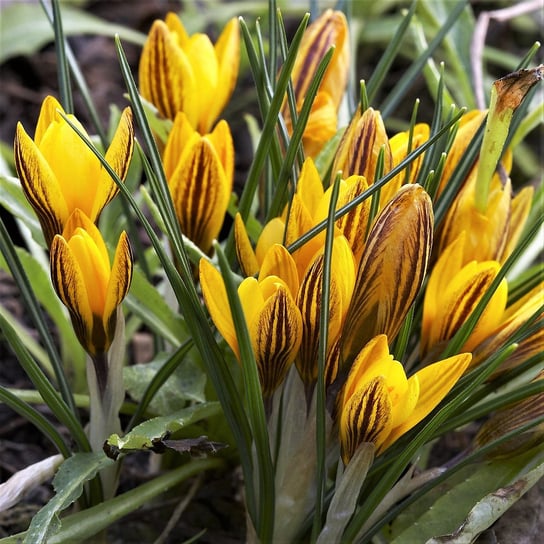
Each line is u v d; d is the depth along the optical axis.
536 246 0.42
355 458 0.29
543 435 0.31
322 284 0.27
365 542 0.31
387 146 0.29
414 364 0.35
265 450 0.30
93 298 0.29
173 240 0.29
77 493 0.30
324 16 0.35
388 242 0.27
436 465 0.41
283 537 0.31
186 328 0.35
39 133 0.29
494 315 0.31
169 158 0.33
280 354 0.28
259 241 0.30
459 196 0.32
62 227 0.29
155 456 0.38
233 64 0.36
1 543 0.31
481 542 0.33
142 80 0.36
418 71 0.37
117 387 0.31
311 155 0.35
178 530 0.37
